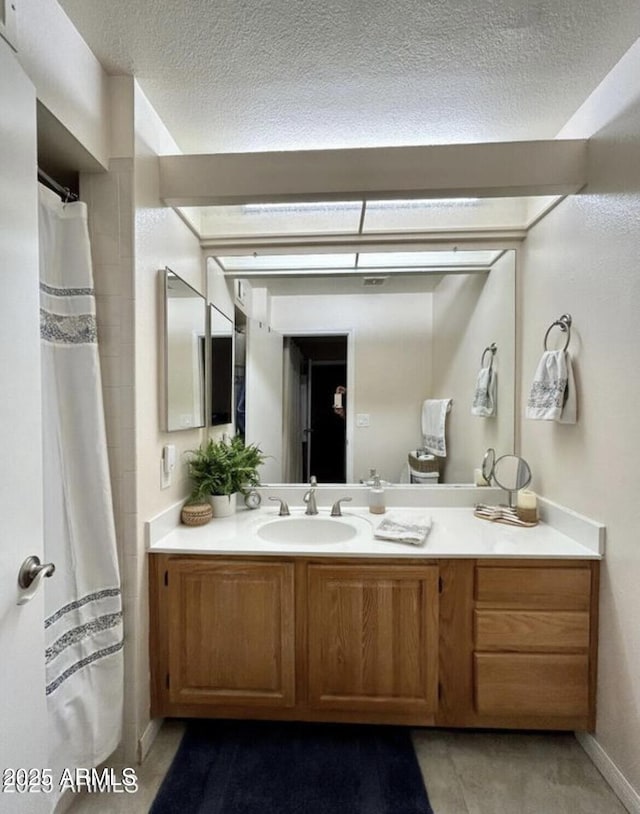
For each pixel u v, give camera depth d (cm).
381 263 218
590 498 153
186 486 190
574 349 163
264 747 152
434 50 130
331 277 222
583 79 142
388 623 153
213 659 156
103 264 142
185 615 156
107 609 136
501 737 156
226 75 140
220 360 219
